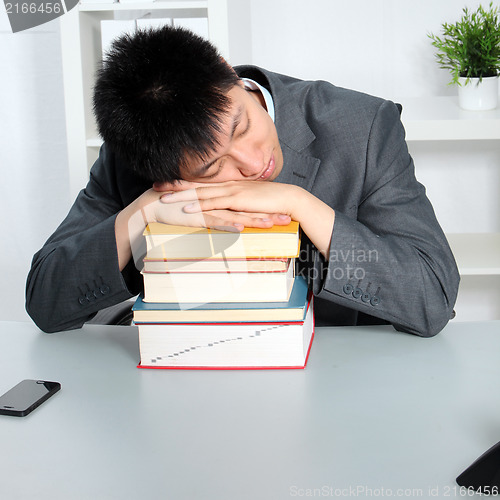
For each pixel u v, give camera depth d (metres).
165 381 1.09
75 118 2.42
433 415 0.96
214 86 1.07
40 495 0.81
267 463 0.86
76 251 1.29
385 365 1.12
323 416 0.96
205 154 1.08
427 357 1.15
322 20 2.74
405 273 1.22
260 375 1.09
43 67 2.96
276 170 1.27
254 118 1.13
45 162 3.06
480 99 2.41
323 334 1.26
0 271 3.19
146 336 1.12
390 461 0.85
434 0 2.68
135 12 2.55
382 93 2.79
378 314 1.23
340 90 1.53
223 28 2.32
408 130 2.29
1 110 3.01
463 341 1.21
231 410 0.99
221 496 0.80
